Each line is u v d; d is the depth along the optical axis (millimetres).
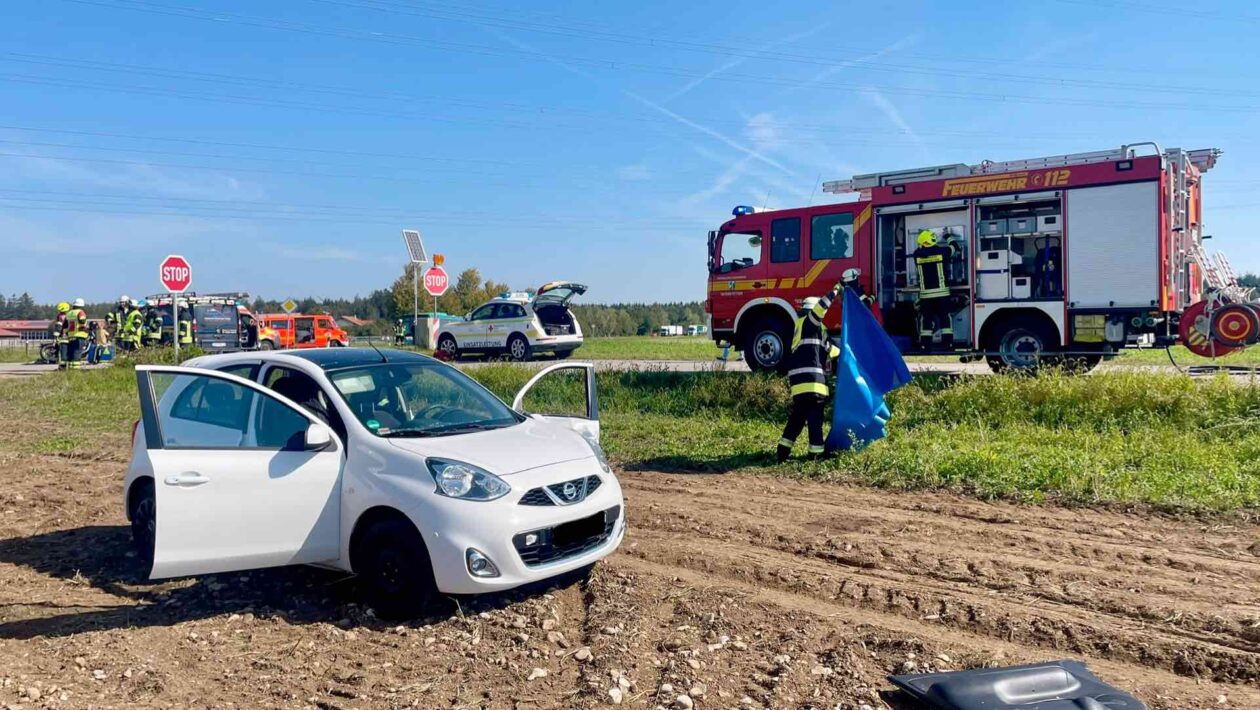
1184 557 5969
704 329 70812
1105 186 13375
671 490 8586
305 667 4629
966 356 14773
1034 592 5406
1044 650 4672
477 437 5660
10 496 8906
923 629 4988
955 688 3971
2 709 4141
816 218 15789
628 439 11461
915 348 15219
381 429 5648
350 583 5945
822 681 4297
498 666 4570
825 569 5973
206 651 4871
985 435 9844
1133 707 3879
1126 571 5730
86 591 5988
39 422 14805
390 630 5125
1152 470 8031
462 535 5008
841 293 9742
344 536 5465
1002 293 14273
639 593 5566
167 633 5172
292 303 39250
